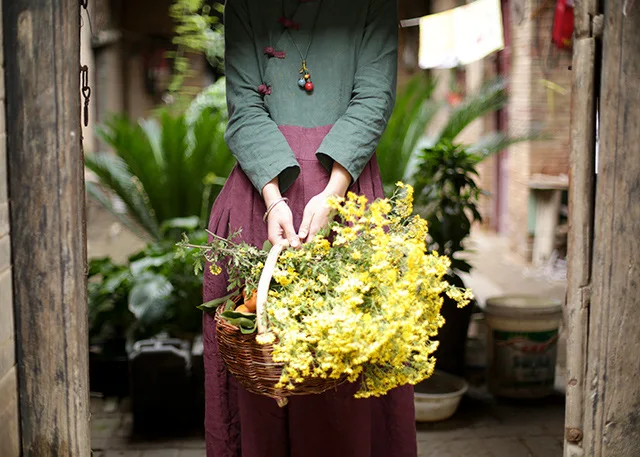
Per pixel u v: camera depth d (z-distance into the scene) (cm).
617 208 231
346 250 210
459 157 423
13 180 213
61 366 219
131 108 1159
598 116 231
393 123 495
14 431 217
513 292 647
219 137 504
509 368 392
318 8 238
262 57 239
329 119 236
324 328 188
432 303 209
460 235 413
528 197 728
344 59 237
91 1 905
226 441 246
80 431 221
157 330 414
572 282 235
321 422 242
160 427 363
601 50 227
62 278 216
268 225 223
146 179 504
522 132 711
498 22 423
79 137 213
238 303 224
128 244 863
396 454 249
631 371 239
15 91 210
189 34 580
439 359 413
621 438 241
